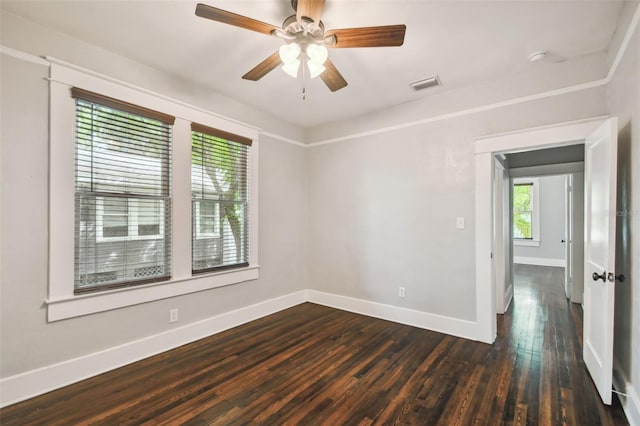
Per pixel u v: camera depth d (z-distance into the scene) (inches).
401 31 68.1
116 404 77.6
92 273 93.0
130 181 100.7
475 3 73.4
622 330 80.7
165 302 109.1
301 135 169.2
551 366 97.1
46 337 83.1
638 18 67.6
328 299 163.5
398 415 73.8
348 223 155.7
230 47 93.4
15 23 78.7
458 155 122.1
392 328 130.3
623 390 77.8
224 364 98.7
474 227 118.8
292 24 69.9
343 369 95.5
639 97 68.6
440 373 93.1
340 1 72.6
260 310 144.4
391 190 140.8
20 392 78.5
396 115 138.9
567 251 180.4
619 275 82.3
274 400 79.6
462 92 121.0
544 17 78.7
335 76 87.0
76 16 79.0
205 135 123.1
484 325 116.0
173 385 86.4
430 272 129.4
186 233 115.0
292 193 163.2
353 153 153.8
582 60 97.7
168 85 109.7
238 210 136.2
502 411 75.2
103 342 93.7
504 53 96.0
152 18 79.7
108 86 94.3
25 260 80.3
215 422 71.2
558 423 70.8
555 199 289.3
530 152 178.5
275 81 115.6
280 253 155.9
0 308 76.5
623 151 80.8
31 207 81.4
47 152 83.7
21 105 79.7
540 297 181.6
